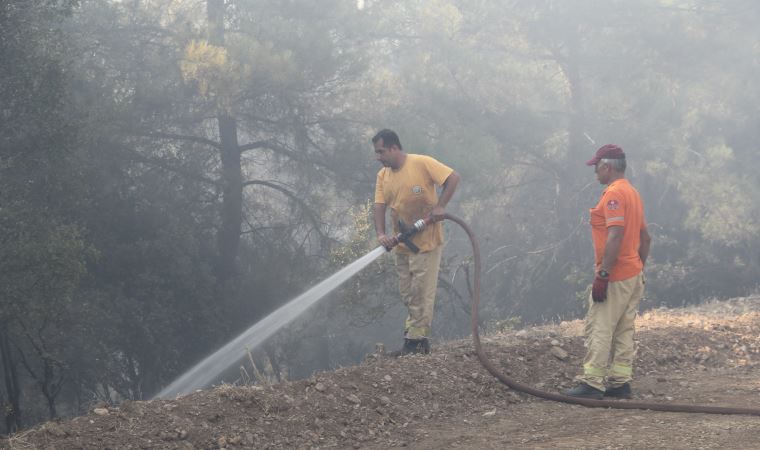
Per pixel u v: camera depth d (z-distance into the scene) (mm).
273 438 4719
